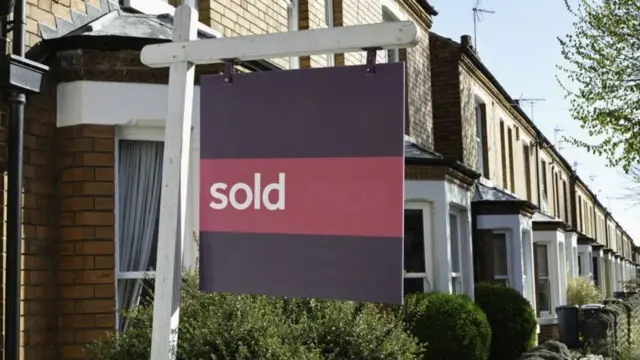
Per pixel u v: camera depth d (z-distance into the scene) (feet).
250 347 18.11
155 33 23.50
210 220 14.52
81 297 21.65
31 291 20.88
